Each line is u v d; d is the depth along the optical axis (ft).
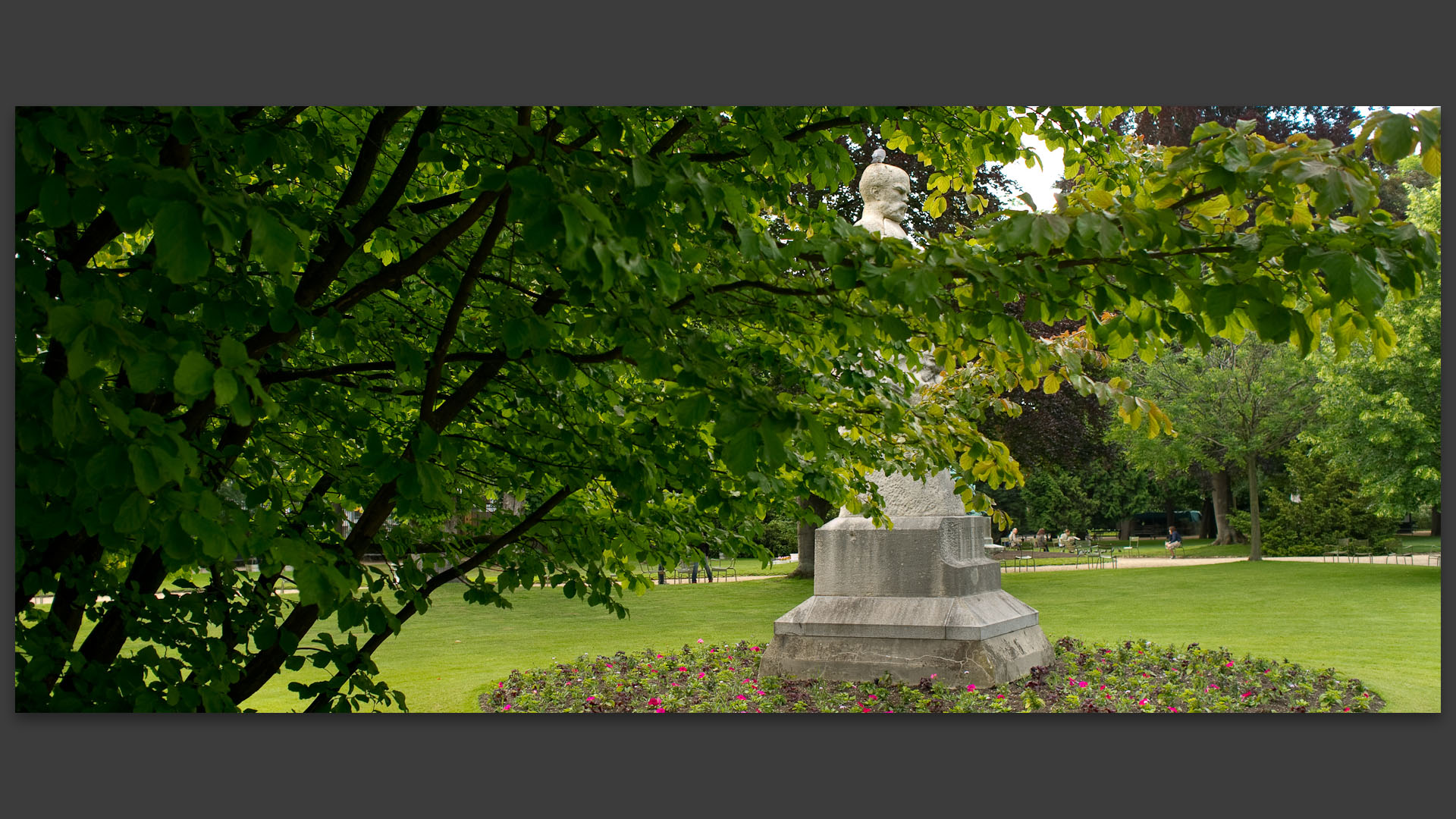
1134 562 106.22
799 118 12.28
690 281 9.46
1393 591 61.62
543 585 13.37
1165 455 99.30
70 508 8.28
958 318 9.47
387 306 12.70
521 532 12.88
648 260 7.63
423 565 12.12
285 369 11.85
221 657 10.34
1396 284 7.73
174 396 10.09
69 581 10.21
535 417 13.00
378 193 13.14
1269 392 93.71
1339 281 7.37
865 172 33.35
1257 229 8.31
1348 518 107.24
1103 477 164.35
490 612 55.57
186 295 9.08
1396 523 109.60
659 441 12.55
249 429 11.66
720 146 11.82
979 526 32.83
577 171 8.34
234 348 7.11
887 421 13.60
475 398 13.91
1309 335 8.11
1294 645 38.99
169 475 7.04
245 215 6.96
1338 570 78.38
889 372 14.46
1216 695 26.05
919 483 30.30
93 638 10.70
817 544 31.09
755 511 14.44
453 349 12.64
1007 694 26.86
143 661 9.89
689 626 48.75
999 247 8.46
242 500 10.59
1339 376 77.10
